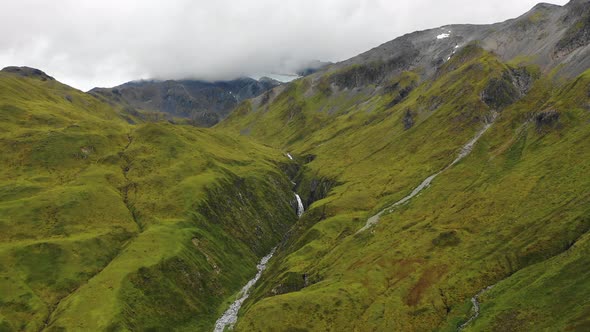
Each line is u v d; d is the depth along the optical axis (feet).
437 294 441.27
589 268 361.10
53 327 442.91
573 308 329.93
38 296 499.10
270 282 582.76
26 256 542.98
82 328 444.55
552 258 412.16
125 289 515.50
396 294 457.27
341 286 483.51
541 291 368.07
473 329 369.50
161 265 572.51
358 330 418.92
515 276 415.64
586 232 424.87
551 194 516.73
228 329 511.81
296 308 453.99
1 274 506.89
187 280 582.76
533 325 338.95
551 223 463.01
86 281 540.93
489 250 476.54
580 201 470.39
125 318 474.90
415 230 577.43
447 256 495.41
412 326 411.34
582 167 531.09
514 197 553.23
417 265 496.64
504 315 366.84
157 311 516.73
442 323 405.39
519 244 460.96
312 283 538.06
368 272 503.61
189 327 522.88
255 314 458.09
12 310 468.34
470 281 442.91
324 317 440.45
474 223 541.34
